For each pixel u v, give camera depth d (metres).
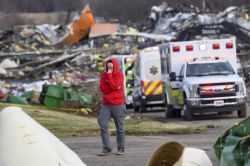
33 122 10.36
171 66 53.00
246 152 10.96
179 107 50.97
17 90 86.81
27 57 154.88
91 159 26.72
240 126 11.37
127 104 77.12
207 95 47.69
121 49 137.62
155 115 59.59
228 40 53.19
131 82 77.31
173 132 36.56
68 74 123.12
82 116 51.91
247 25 133.62
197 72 49.56
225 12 148.88
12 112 10.48
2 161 9.39
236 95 47.91
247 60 107.56
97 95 58.16
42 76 132.12
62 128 38.88
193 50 53.03
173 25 162.12
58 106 57.38
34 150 9.45
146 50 67.00
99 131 37.59
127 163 25.19
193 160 11.41
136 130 37.38
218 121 46.12
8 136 9.82
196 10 172.50
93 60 140.38
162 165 11.38
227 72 49.38
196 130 37.38
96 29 175.12
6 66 145.12
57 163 9.35
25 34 183.88
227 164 11.23
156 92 66.75
